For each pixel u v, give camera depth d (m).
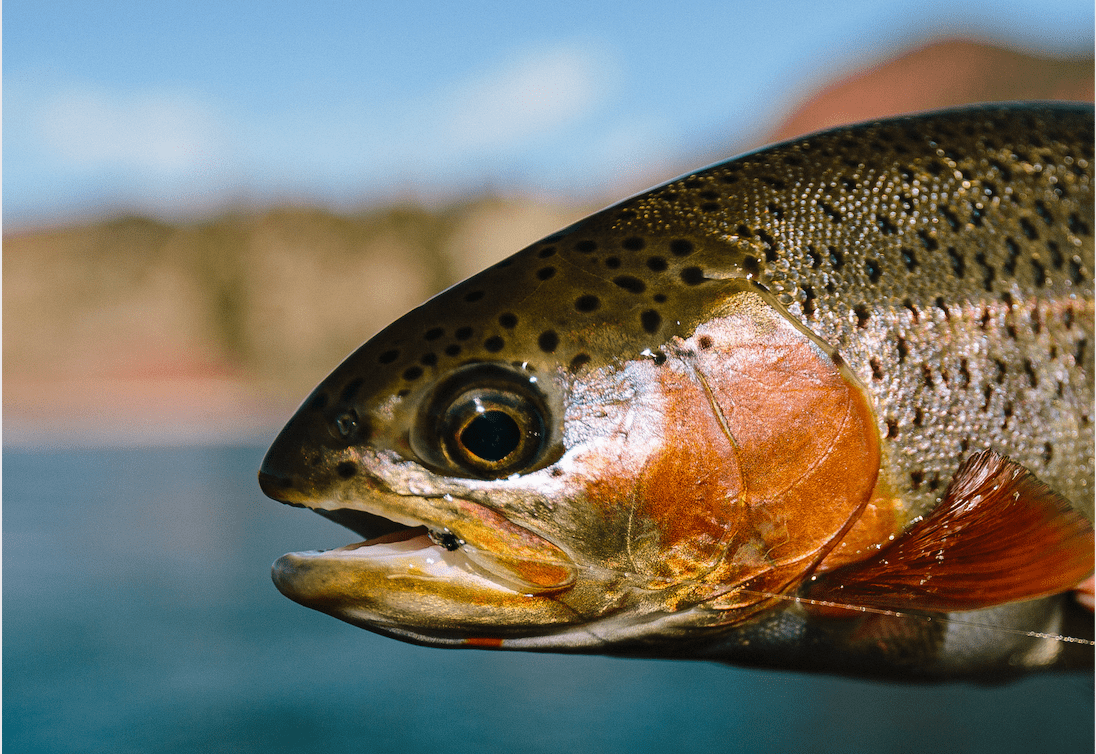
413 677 0.79
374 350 0.20
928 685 0.22
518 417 0.19
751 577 0.19
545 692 0.73
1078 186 0.21
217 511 1.82
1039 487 0.19
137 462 3.36
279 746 0.61
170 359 9.24
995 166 0.20
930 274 0.20
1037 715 0.57
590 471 0.19
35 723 0.69
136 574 1.23
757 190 0.20
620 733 0.61
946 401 0.19
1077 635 0.21
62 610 1.04
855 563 0.20
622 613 0.19
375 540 0.20
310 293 9.97
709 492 0.19
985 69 11.77
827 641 0.20
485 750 0.59
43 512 1.88
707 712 0.64
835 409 0.19
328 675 0.79
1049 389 0.20
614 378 0.19
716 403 0.19
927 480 0.19
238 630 0.95
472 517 0.19
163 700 0.72
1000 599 0.20
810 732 0.59
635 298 0.19
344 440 0.19
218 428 5.66
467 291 0.20
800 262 0.20
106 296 9.98
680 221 0.20
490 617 0.19
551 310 0.19
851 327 0.19
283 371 9.09
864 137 0.21
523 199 11.26
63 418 6.58
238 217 10.90
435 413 0.19
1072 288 0.20
